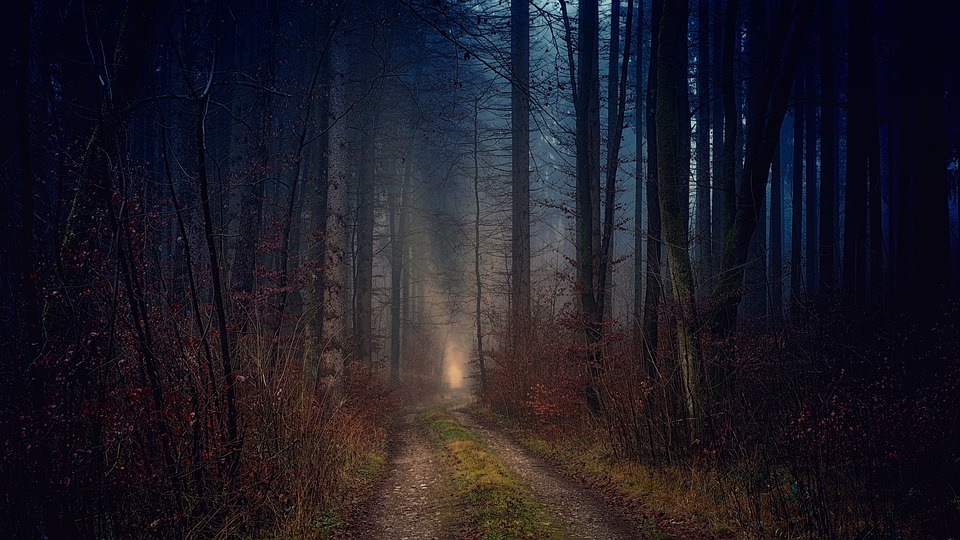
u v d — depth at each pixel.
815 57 21.20
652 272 11.30
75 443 5.59
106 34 8.56
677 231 10.98
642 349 11.63
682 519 8.19
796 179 21.69
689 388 10.30
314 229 15.86
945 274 15.32
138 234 6.56
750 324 13.34
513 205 23.03
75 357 5.73
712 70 20.17
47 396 5.63
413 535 7.73
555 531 7.68
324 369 13.75
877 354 9.04
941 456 7.91
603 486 10.30
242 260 12.38
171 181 6.72
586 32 15.20
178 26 10.72
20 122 5.72
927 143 15.73
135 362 6.47
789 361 8.90
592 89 16.59
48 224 6.28
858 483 7.52
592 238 15.48
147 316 6.70
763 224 21.69
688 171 14.30
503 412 20.08
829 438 7.44
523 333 19.72
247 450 7.40
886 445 7.51
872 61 16.02
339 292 14.38
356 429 13.02
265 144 13.79
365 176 21.92
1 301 5.90
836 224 25.94
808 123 23.98
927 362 10.15
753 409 9.67
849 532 6.93
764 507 7.83
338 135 14.80
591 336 14.24
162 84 12.59
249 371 7.86
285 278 12.48
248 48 16.55
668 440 10.32
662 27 11.22
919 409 7.83
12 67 8.73
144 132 13.06
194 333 7.32
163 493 6.23
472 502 8.86
